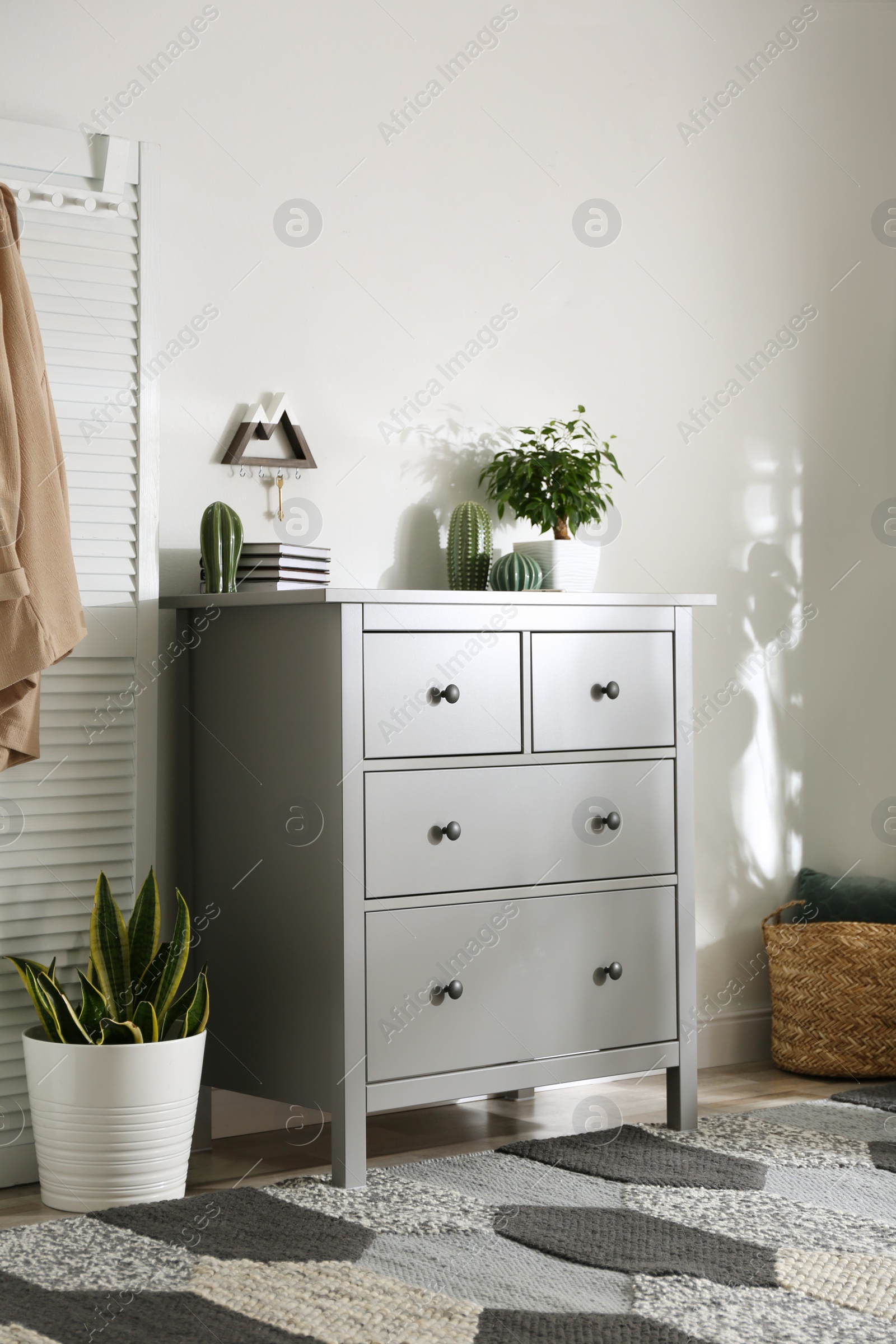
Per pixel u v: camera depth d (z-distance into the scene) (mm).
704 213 3443
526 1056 2498
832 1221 2113
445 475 3045
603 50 3287
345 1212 2164
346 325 2916
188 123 2719
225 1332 1709
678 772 2725
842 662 3672
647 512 3338
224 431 2760
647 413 3346
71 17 2582
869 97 3719
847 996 3145
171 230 2701
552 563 2889
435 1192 2268
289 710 2406
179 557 2701
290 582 2600
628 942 2637
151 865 2551
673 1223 2104
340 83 2908
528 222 3170
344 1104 2291
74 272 2490
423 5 3023
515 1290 1848
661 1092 3059
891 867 3740
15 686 2266
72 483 2490
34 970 2326
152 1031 2260
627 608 2662
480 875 2455
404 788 2369
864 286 3717
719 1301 1806
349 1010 2297
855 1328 1722
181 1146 2289
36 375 2322
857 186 3701
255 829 2479
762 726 3523
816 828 3613
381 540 2955
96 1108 2209
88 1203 2221
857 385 3705
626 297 3318
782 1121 2740
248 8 2793
